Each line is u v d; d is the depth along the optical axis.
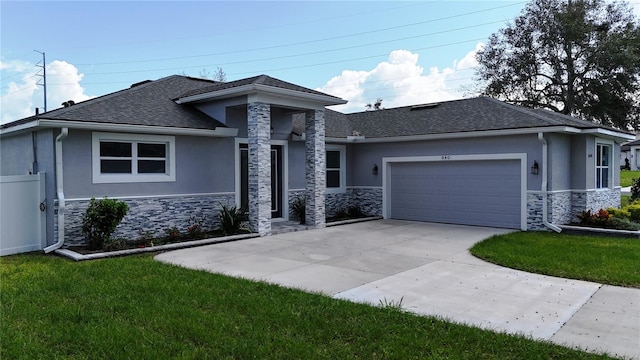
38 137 11.09
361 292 6.86
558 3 32.56
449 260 9.18
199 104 14.19
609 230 11.99
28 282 7.35
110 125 10.72
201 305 6.13
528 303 6.26
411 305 6.20
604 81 31.25
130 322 5.48
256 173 12.60
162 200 12.13
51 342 4.90
